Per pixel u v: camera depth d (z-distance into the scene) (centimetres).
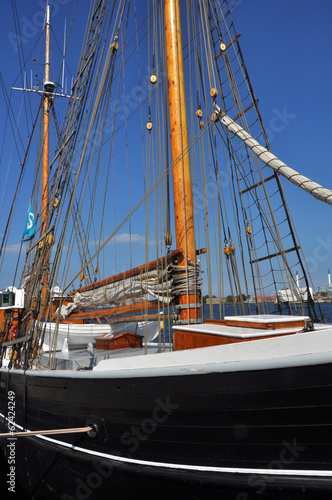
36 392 645
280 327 469
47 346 1128
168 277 686
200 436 433
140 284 735
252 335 448
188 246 689
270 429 396
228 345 428
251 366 399
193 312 664
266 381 395
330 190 472
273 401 393
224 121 701
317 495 375
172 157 738
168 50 773
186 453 442
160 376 456
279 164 562
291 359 381
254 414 403
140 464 475
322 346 380
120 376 488
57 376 579
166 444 455
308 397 378
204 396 428
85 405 536
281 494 391
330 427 371
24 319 895
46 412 615
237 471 413
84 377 532
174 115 745
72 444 558
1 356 1008
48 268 892
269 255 829
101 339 905
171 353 472
